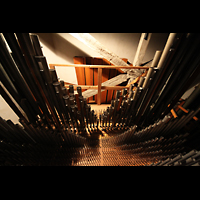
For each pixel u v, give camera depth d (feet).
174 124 6.07
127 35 10.12
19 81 4.81
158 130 6.62
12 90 4.94
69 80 13.10
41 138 6.22
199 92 5.65
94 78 12.76
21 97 5.43
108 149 8.36
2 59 4.15
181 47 4.78
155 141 6.47
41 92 5.41
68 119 7.47
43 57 4.24
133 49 11.19
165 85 6.41
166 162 4.81
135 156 7.64
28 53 4.11
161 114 8.12
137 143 7.52
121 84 13.46
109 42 10.52
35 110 6.14
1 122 4.51
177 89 6.23
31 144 5.57
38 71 4.65
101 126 9.88
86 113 7.90
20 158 5.80
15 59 4.32
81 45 10.72
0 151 5.03
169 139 6.42
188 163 3.80
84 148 8.38
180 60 5.40
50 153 7.22
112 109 7.73
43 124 6.51
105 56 10.42
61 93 5.63
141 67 9.25
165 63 5.17
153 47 11.05
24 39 3.79
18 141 5.59
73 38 10.25
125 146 8.04
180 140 6.40
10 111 8.89
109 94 13.76
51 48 10.59
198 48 4.74
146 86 6.10
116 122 9.25
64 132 6.77
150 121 8.65
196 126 6.44
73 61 11.76
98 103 12.46
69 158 7.63
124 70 11.44
